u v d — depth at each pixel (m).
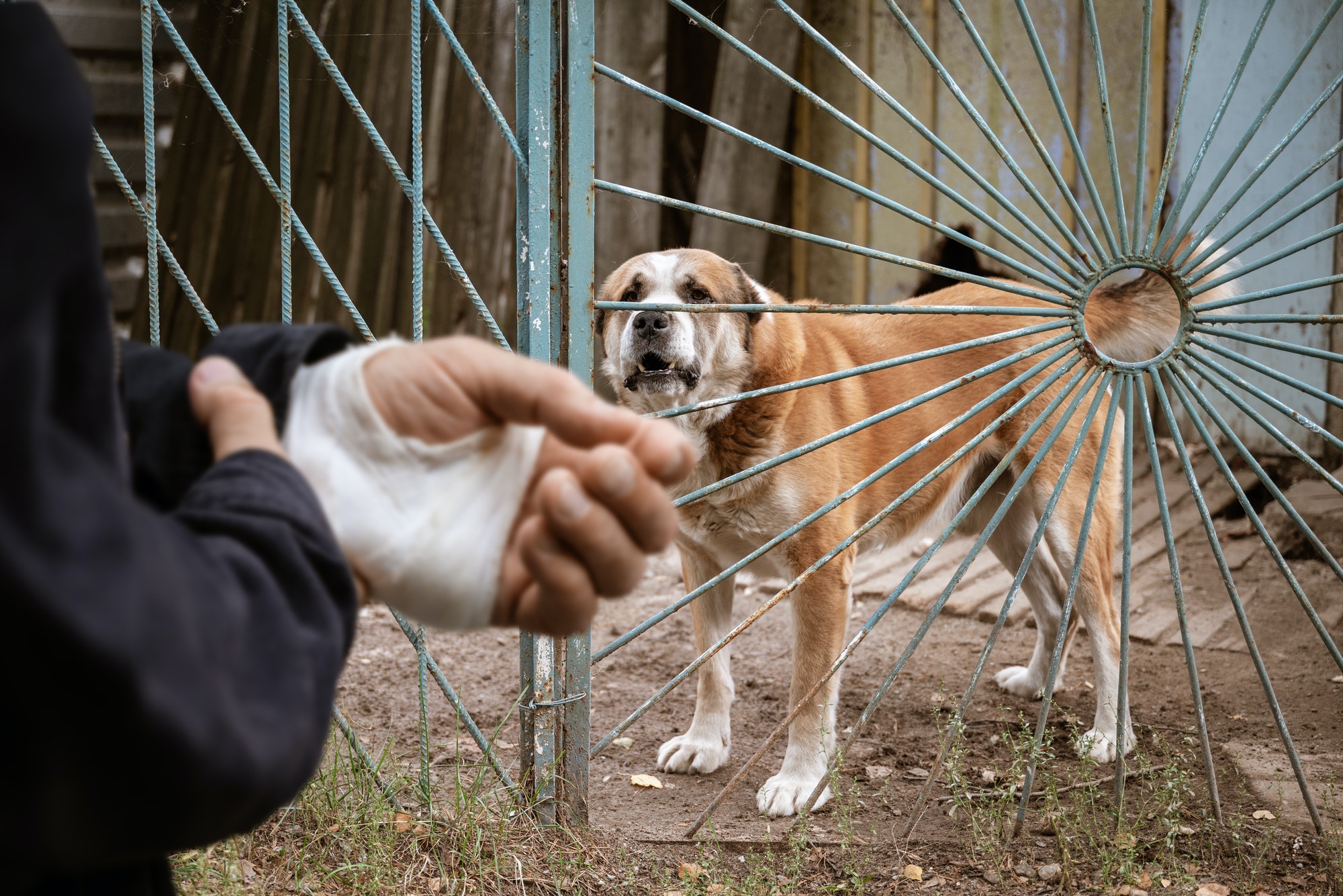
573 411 0.59
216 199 7.16
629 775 3.56
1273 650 4.63
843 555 3.53
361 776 2.60
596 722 4.02
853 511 3.68
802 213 7.37
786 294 7.48
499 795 2.78
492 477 0.62
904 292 7.19
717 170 7.19
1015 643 4.82
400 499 0.60
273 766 0.46
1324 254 6.30
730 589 3.75
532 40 2.42
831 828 3.04
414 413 0.61
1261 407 6.55
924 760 3.58
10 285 0.43
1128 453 2.69
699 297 3.53
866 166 7.18
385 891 2.31
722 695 3.68
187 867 2.15
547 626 0.62
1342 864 2.62
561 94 2.47
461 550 0.60
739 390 3.45
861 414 3.74
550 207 2.50
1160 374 2.68
